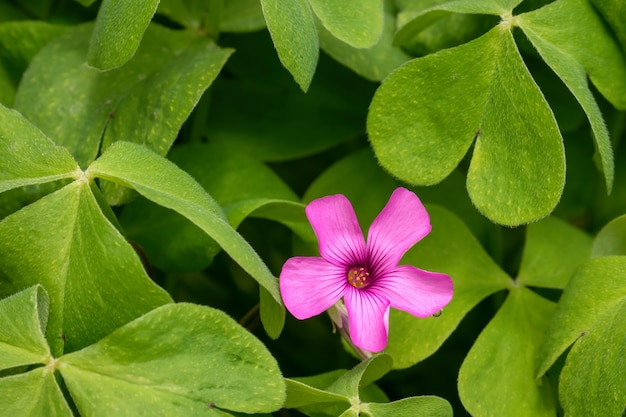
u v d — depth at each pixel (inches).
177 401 6.9
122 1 7.5
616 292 7.6
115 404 6.9
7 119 7.3
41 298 7.1
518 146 7.6
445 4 8.0
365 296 7.5
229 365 6.9
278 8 7.4
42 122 8.0
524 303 8.3
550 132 7.6
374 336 7.4
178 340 6.9
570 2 8.1
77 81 8.1
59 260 7.1
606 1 8.1
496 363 7.9
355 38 7.8
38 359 6.9
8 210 7.7
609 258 7.8
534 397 7.8
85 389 6.9
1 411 6.8
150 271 8.0
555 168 7.5
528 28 7.9
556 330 7.7
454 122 7.8
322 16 7.7
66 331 7.1
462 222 8.5
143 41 8.3
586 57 8.0
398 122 7.8
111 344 6.9
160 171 7.4
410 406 7.3
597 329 7.5
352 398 7.2
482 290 8.3
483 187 7.7
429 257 8.4
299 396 7.2
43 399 6.8
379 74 8.5
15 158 7.3
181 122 7.8
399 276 7.5
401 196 7.6
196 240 7.9
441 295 7.5
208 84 7.9
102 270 7.1
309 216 7.5
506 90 7.7
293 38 7.5
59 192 7.2
